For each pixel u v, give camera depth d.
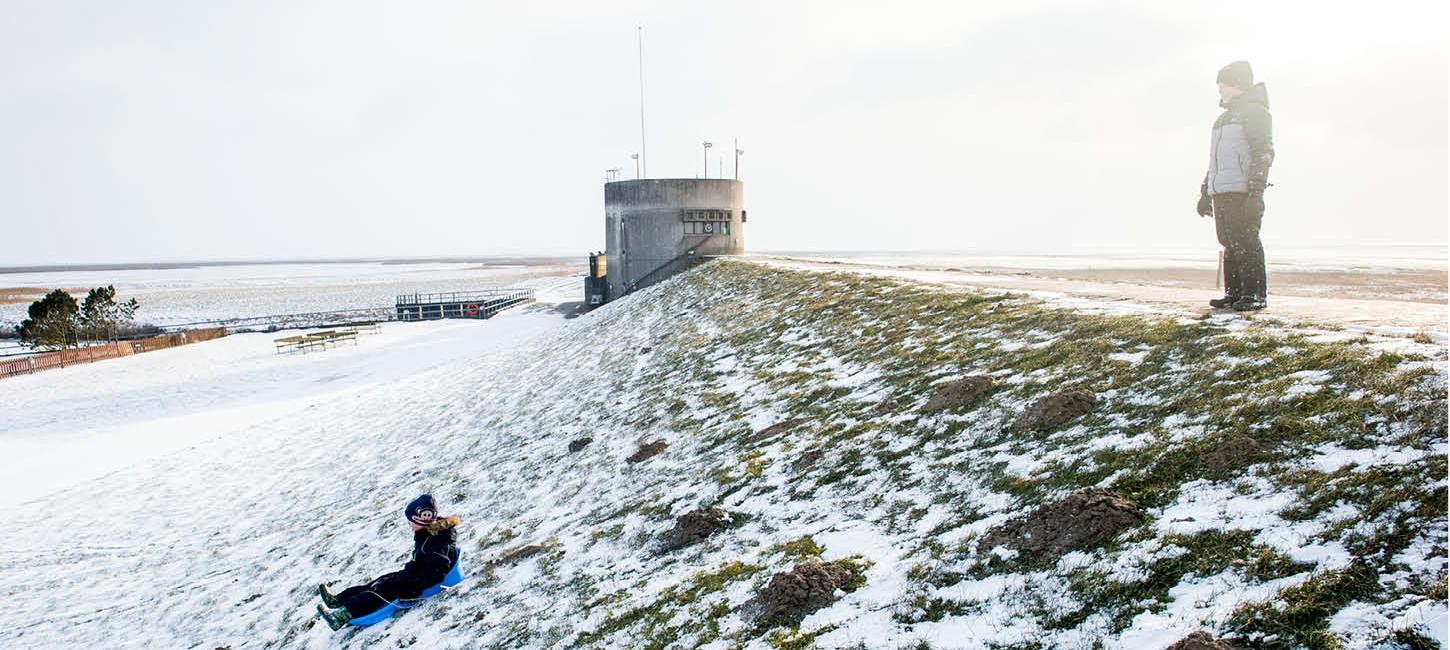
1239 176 8.74
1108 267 62.53
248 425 26.16
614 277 55.34
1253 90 8.67
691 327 23.33
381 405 26.84
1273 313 8.56
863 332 14.20
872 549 5.94
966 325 11.84
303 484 18.19
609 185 55.12
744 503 8.05
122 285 186.88
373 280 174.75
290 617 9.55
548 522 10.19
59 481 20.52
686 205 51.94
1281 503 4.39
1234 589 3.83
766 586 5.64
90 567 14.09
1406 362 5.45
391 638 7.86
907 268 29.52
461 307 70.38
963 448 7.21
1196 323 8.24
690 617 5.85
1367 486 4.18
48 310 58.84
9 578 13.66
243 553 13.71
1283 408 5.44
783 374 13.30
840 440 8.71
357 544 11.88
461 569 9.42
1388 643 3.11
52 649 10.51
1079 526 4.91
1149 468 5.38
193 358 46.56
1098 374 7.60
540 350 32.31
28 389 36.72
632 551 7.89
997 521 5.55
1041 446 6.54
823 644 4.75
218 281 196.75
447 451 17.81
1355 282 27.78
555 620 6.82
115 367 43.50
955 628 4.45
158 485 19.38
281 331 62.03
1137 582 4.21
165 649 9.78
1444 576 3.33
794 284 23.59
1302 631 3.38
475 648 6.91
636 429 13.45
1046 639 4.07
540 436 15.92
